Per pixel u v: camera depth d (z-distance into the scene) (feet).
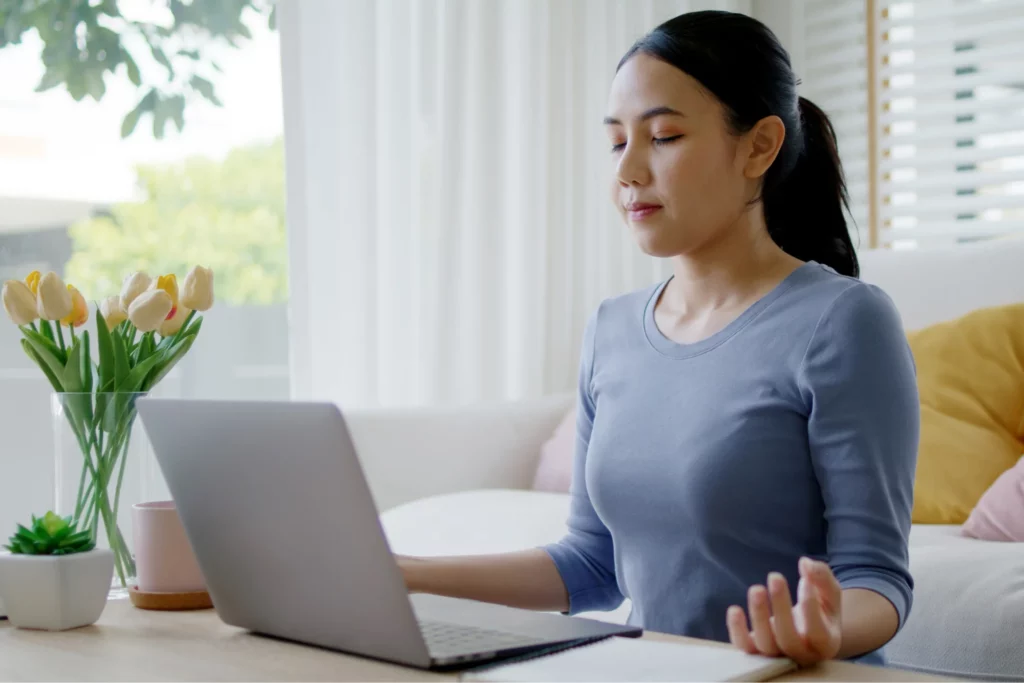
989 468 6.45
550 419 8.30
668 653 2.66
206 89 9.98
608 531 4.12
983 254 7.39
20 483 7.99
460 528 6.69
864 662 3.42
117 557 3.62
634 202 3.77
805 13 11.32
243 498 2.85
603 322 4.25
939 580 5.11
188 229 10.00
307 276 8.84
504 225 9.88
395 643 2.62
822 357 3.49
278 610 2.94
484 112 9.75
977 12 10.06
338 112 9.03
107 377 3.67
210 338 9.37
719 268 3.88
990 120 10.07
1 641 3.11
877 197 10.66
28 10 9.25
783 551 3.57
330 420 2.51
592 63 10.53
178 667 2.72
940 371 6.88
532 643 2.71
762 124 3.73
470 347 9.71
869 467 3.35
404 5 9.37
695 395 3.71
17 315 3.62
